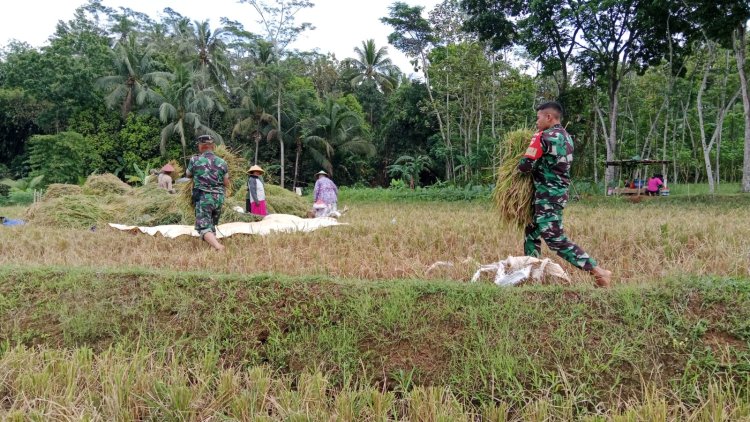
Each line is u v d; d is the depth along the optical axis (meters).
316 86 43.50
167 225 8.34
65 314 4.27
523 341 3.48
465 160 23.19
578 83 23.11
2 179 33.81
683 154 27.52
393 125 33.31
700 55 20.70
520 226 4.94
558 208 4.50
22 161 35.38
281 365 3.66
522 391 3.16
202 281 4.46
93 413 3.01
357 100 39.28
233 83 36.44
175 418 3.07
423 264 5.42
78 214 9.14
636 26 18.12
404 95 32.50
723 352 3.18
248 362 3.71
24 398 3.11
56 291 4.56
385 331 3.75
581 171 20.38
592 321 3.54
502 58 25.34
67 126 34.31
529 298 3.82
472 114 25.61
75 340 4.07
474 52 23.56
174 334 4.00
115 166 33.75
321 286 4.24
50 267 4.98
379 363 3.57
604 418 2.86
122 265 5.64
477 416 3.10
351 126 34.00
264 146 35.25
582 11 17.53
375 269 5.22
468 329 3.64
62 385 3.39
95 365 3.65
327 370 3.58
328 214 11.11
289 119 32.91
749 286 3.59
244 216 8.64
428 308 3.86
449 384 3.30
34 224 9.09
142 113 31.78
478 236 6.72
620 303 3.64
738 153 30.38
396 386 3.37
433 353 3.56
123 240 7.23
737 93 19.17
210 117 35.69
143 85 32.62
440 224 8.33
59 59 32.75
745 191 17.31
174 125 31.05
